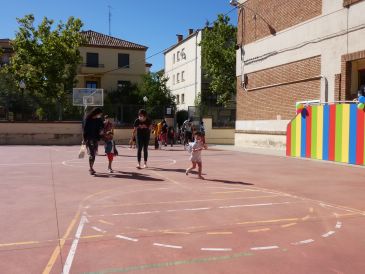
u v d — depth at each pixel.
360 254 4.83
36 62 39.47
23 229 5.84
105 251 4.91
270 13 21.75
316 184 9.95
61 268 4.37
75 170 12.49
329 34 17.38
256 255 4.79
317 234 5.64
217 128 33.06
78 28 40.72
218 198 8.13
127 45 53.47
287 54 20.34
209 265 4.46
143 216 6.62
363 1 15.65
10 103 34.06
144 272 4.26
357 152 14.00
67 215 6.68
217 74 41.00
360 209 7.22
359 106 13.69
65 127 28.53
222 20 40.62
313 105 16.30
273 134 21.72
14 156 17.55
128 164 14.36
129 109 31.14
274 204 7.59
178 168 13.12
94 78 52.41
